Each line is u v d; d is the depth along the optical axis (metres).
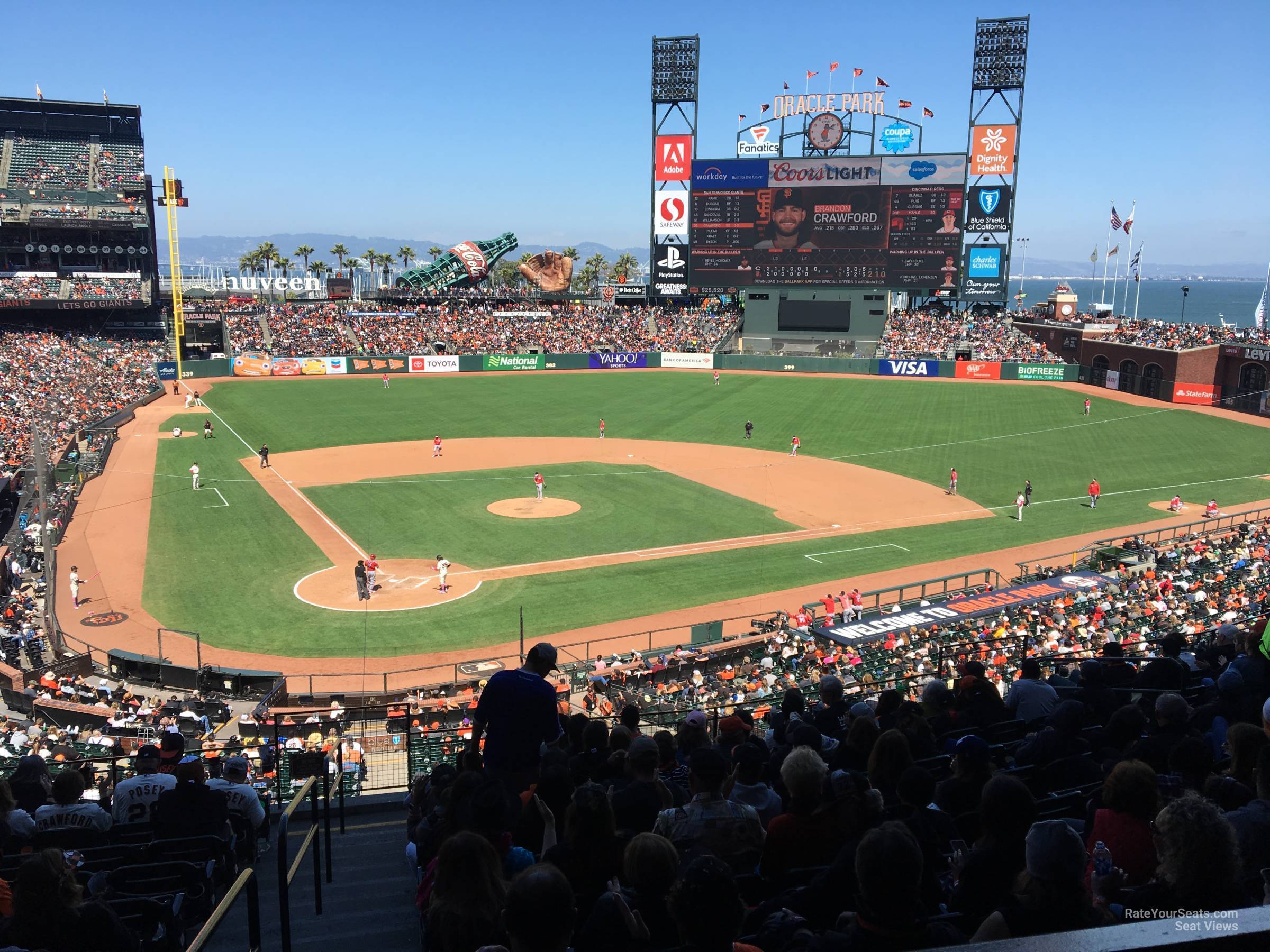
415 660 31.98
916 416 80.38
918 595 38.69
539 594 38.41
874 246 103.69
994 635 27.84
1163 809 5.34
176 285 96.12
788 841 7.13
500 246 141.75
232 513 50.22
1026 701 12.16
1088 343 95.94
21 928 5.73
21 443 59.03
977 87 100.19
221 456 64.75
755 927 6.25
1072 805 8.37
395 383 100.75
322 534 46.47
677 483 57.62
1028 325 107.12
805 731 10.44
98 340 102.31
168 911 7.17
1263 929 2.91
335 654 32.47
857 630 30.64
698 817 7.45
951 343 103.88
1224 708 10.09
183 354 110.25
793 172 104.00
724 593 38.81
